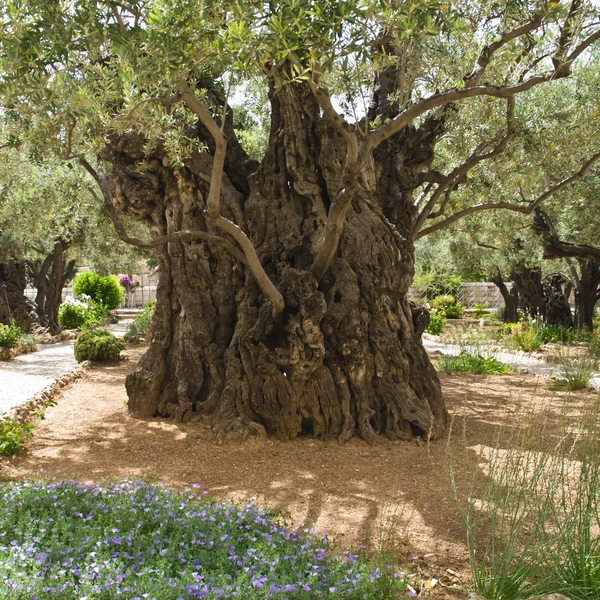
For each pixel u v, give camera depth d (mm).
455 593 3398
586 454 3988
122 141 7434
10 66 4215
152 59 4254
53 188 14273
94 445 6383
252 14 4066
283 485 5215
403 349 7172
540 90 9469
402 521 4371
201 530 3607
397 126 5359
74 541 3273
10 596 2598
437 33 4238
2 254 17578
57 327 20312
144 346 16734
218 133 5129
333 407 6562
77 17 4223
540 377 11562
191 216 7562
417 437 6574
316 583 2992
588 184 12688
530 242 16969
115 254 19500
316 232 7078
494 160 9422
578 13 6086
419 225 8453
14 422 6535
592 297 19625
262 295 7066
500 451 6105
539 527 3838
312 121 7379
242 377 6789
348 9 4039
